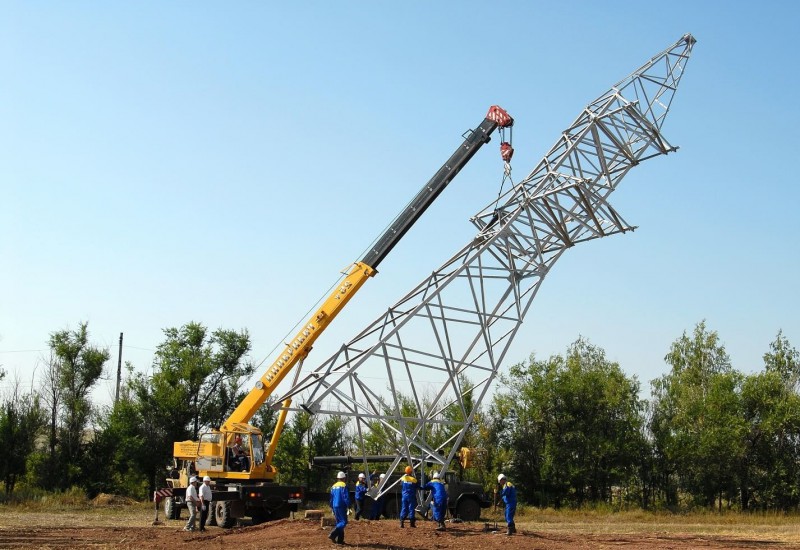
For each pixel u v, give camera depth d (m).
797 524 39.19
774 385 50.78
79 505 41.97
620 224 28.09
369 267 29.39
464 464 33.28
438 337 28.05
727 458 49.53
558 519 39.50
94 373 52.69
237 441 30.20
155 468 51.91
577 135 28.09
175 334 54.44
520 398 52.38
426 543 21.75
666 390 54.41
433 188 29.25
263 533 24.03
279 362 30.03
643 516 42.31
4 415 49.53
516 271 28.75
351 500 30.92
